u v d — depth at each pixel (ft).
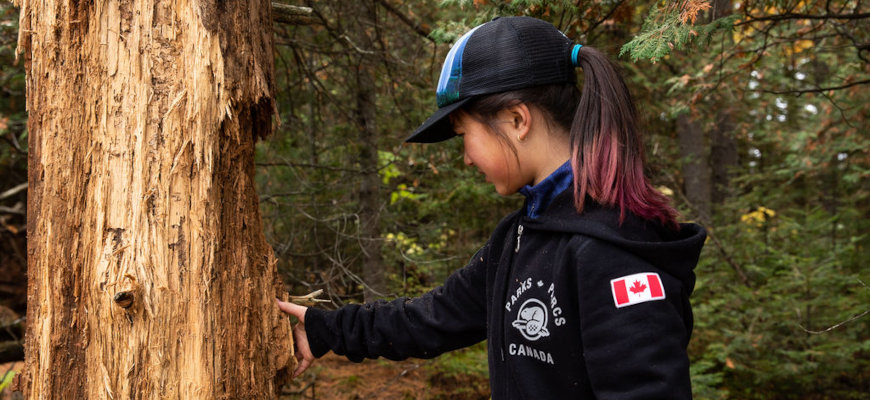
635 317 2.88
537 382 3.27
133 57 3.47
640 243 2.97
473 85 3.40
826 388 14.02
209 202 3.56
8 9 10.21
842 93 13.96
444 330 4.29
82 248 3.47
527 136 3.38
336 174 14.21
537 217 3.37
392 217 14.51
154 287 3.42
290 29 11.55
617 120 3.23
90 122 3.49
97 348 3.43
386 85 12.77
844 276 14.69
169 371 3.44
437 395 12.85
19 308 20.48
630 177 3.17
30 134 3.60
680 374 2.80
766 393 13.79
